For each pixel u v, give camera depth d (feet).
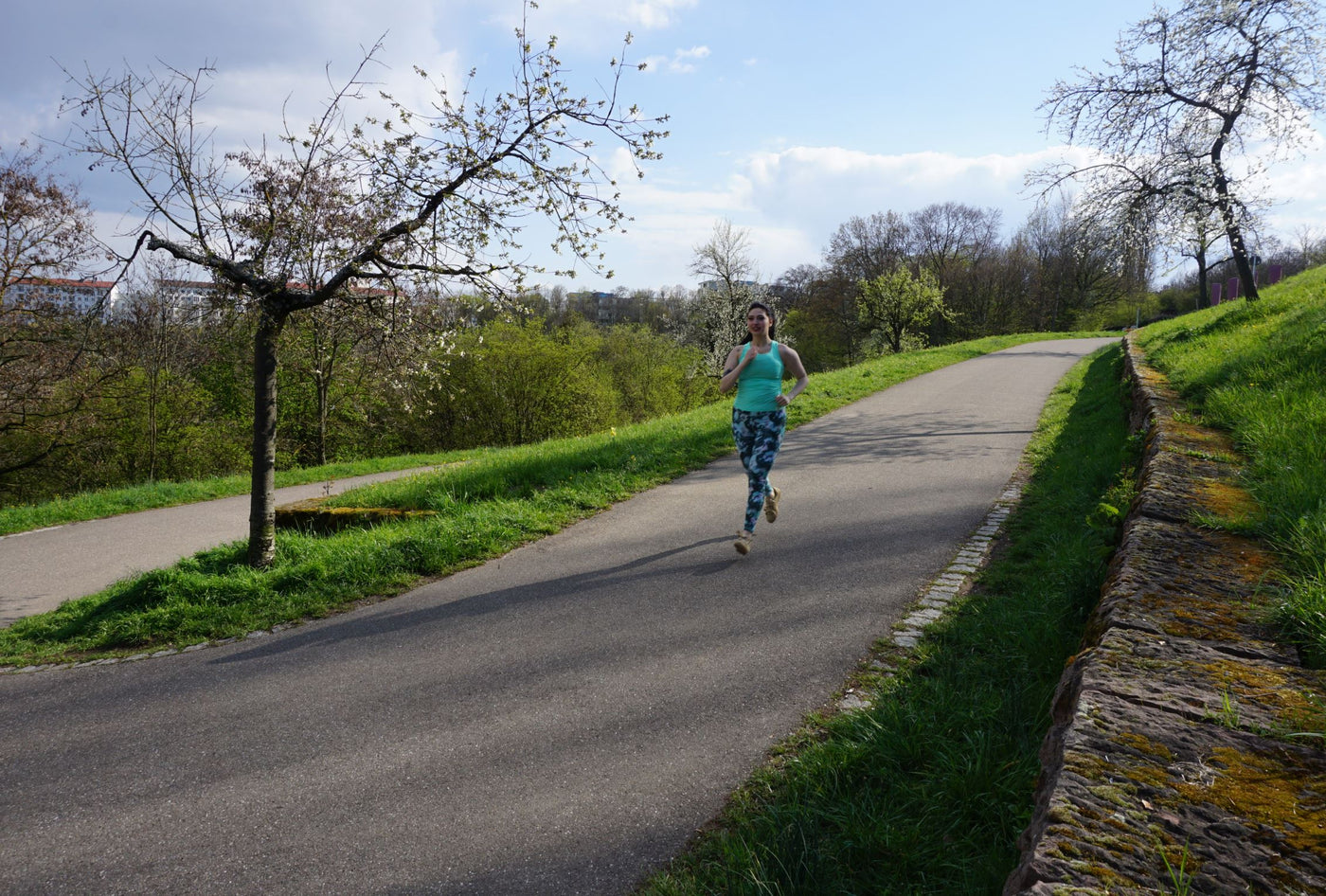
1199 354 32.12
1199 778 5.04
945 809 7.89
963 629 12.74
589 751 10.14
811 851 7.16
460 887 7.70
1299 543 9.27
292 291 21.68
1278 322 32.96
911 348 162.09
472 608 16.39
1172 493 12.01
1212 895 4.03
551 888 7.57
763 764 9.47
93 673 15.58
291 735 11.44
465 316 22.90
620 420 126.11
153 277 63.26
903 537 18.89
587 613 15.35
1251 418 16.78
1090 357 77.87
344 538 23.34
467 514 22.95
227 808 9.57
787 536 19.63
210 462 83.15
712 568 17.47
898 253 212.02
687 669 12.40
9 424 57.82
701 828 8.35
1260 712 5.79
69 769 11.03
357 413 77.36
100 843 9.02
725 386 18.07
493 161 20.21
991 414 40.81
